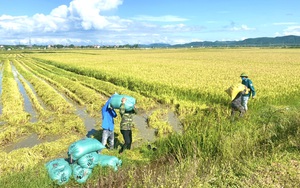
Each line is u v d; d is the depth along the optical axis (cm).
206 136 833
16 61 6694
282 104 1560
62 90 2114
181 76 2567
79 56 7925
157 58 6581
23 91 2214
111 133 886
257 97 1532
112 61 5306
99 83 2338
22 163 768
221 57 7038
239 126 939
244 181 593
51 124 1158
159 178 559
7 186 610
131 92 1880
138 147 923
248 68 3569
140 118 1366
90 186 640
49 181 636
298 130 819
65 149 909
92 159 696
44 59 6331
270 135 817
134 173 661
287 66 3903
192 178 571
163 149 846
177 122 1280
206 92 1703
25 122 1279
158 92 1883
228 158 694
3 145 995
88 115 1412
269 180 593
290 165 661
